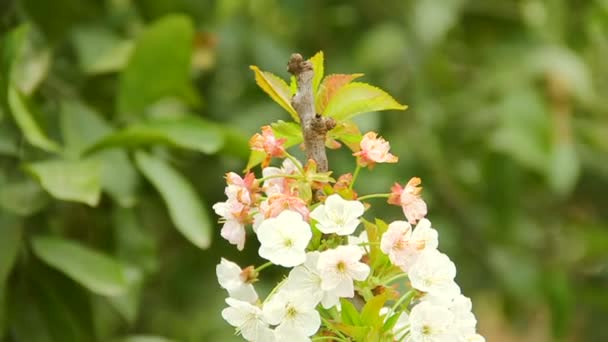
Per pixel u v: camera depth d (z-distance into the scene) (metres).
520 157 2.44
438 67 2.72
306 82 1.32
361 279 1.25
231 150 1.82
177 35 1.87
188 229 1.74
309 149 1.31
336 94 1.33
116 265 1.72
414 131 2.64
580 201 3.06
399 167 2.59
